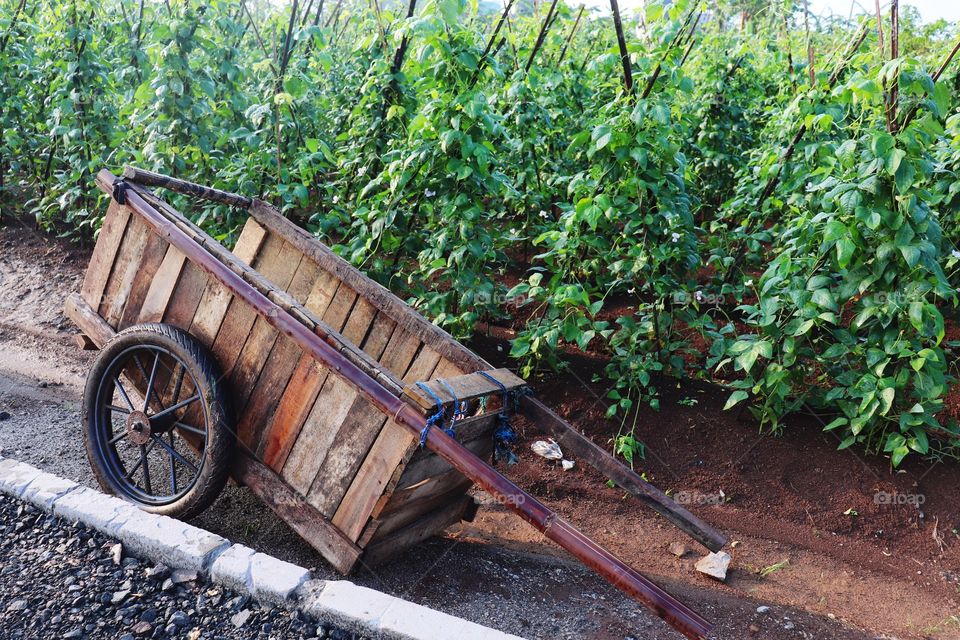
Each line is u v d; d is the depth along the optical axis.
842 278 4.47
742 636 3.27
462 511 3.70
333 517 3.16
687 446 4.68
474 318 5.04
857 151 4.43
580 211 4.59
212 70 6.24
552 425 3.18
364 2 8.61
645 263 4.85
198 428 3.59
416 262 6.50
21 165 7.86
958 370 5.30
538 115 5.98
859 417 4.24
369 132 5.76
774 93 8.34
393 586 3.19
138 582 2.84
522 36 7.28
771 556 4.00
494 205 6.73
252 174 5.68
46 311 6.05
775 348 4.78
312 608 2.73
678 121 5.87
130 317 3.82
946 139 5.13
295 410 3.27
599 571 2.48
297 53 7.09
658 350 5.03
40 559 2.91
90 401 3.65
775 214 7.19
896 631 3.45
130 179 3.79
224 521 3.67
